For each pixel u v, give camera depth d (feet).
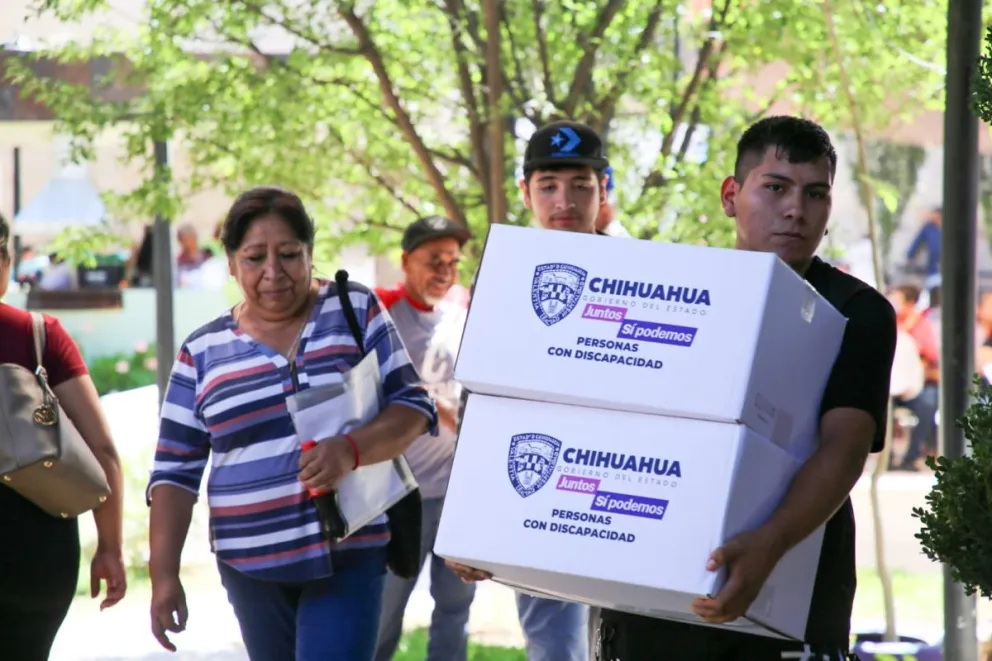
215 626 37.35
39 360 19.62
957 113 22.43
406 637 34.47
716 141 36.09
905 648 27.81
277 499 18.79
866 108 35.68
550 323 13.83
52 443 18.94
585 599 14.93
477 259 35.94
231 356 19.20
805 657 14.99
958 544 14.16
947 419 22.77
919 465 61.41
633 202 35.68
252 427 18.90
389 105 35.63
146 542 43.65
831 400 14.52
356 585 19.06
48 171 81.05
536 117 35.14
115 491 20.25
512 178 34.94
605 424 13.57
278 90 35.27
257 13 34.96
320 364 19.10
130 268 83.71
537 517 13.62
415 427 19.35
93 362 81.51
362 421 19.11
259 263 18.85
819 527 14.29
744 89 36.78
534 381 13.70
